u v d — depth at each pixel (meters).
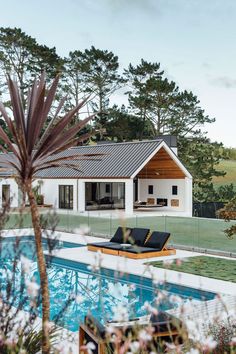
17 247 5.22
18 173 5.45
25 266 4.36
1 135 5.38
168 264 4.16
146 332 3.49
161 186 36.81
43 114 5.52
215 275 14.10
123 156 33.91
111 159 34.31
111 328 3.49
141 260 16.47
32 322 5.47
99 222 22.80
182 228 19.31
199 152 52.41
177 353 3.79
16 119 5.50
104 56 56.38
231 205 11.33
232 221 17.64
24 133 5.48
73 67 57.44
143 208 35.69
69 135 5.66
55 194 36.53
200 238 18.58
